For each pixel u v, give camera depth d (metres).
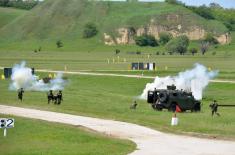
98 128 86.19
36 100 130.25
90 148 67.69
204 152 67.56
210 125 92.88
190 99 118.38
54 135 76.44
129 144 71.62
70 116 100.56
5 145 68.94
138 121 96.12
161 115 107.38
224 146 72.56
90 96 147.25
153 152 66.56
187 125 91.88
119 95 157.75
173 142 75.00
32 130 80.06
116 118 99.88
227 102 147.25
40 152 64.31
